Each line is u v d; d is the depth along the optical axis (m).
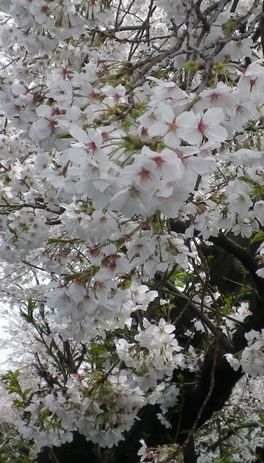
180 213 2.81
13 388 4.23
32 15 2.96
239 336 4.97
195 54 2.19
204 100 1.84
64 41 3.22
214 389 5.09
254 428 8.15
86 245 2.79
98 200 1.54
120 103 1.88
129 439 5.09
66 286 2.53
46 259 3.19
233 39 2.30
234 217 2.90
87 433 3.84
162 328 3.60
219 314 4.43
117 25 3.47
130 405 3.74
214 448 7.88
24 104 2.85
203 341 5.72
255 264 4.64
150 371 3.59
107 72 2.38
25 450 6.67
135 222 2.34
